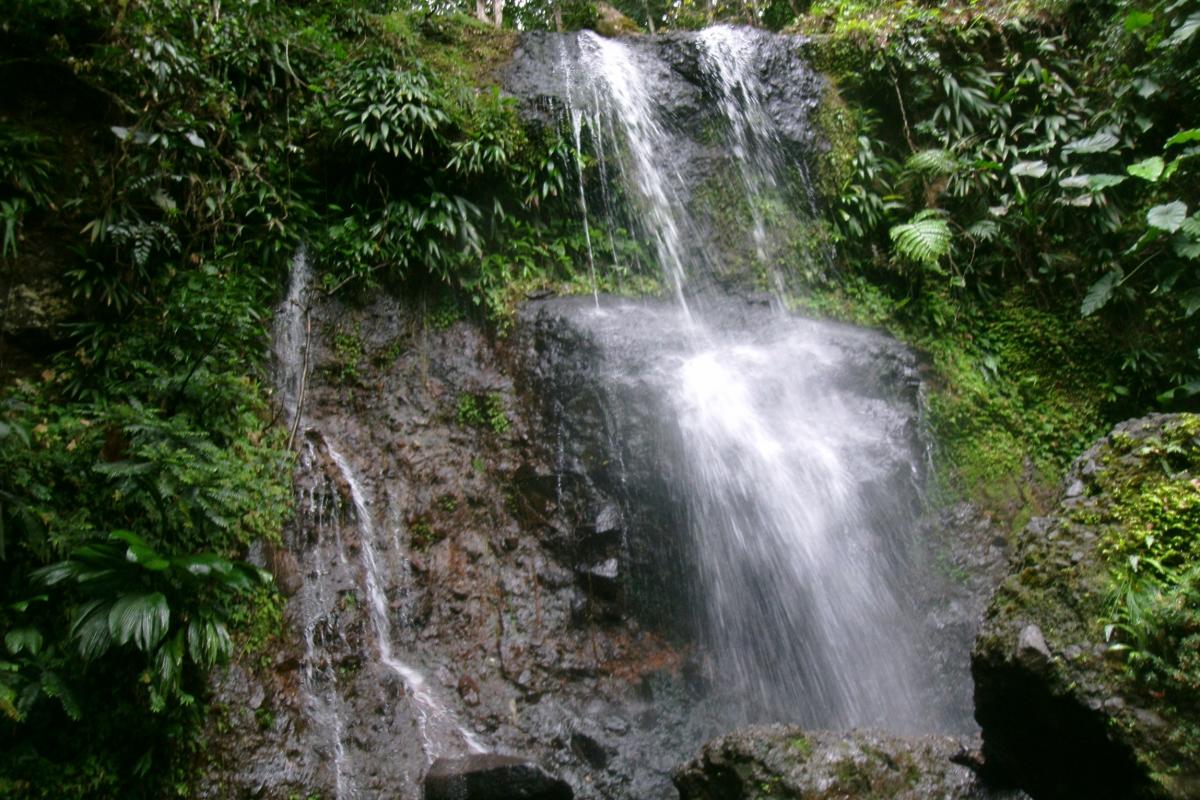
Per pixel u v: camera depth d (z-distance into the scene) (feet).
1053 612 9.59
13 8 14.47
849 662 15.57
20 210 14.12
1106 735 8.70
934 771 10.57
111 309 14.92
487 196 20.44
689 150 23.13
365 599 15.26
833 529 15.85
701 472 15.94
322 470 16.26
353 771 13.00
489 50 23.26
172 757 12.00
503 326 19.20
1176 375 20.83
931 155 22.40
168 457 12.78
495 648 15.40
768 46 24.09
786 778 10.30
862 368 18.84
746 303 21.36
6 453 11.92
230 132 17.35
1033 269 22.66
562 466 17.03
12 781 10.75
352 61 19.62
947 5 25.46
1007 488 19.95
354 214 19.04
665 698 15.03
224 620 12.66
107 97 15.70
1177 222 19.61
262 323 17.15
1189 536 9.16
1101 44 23.79
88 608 11.17
